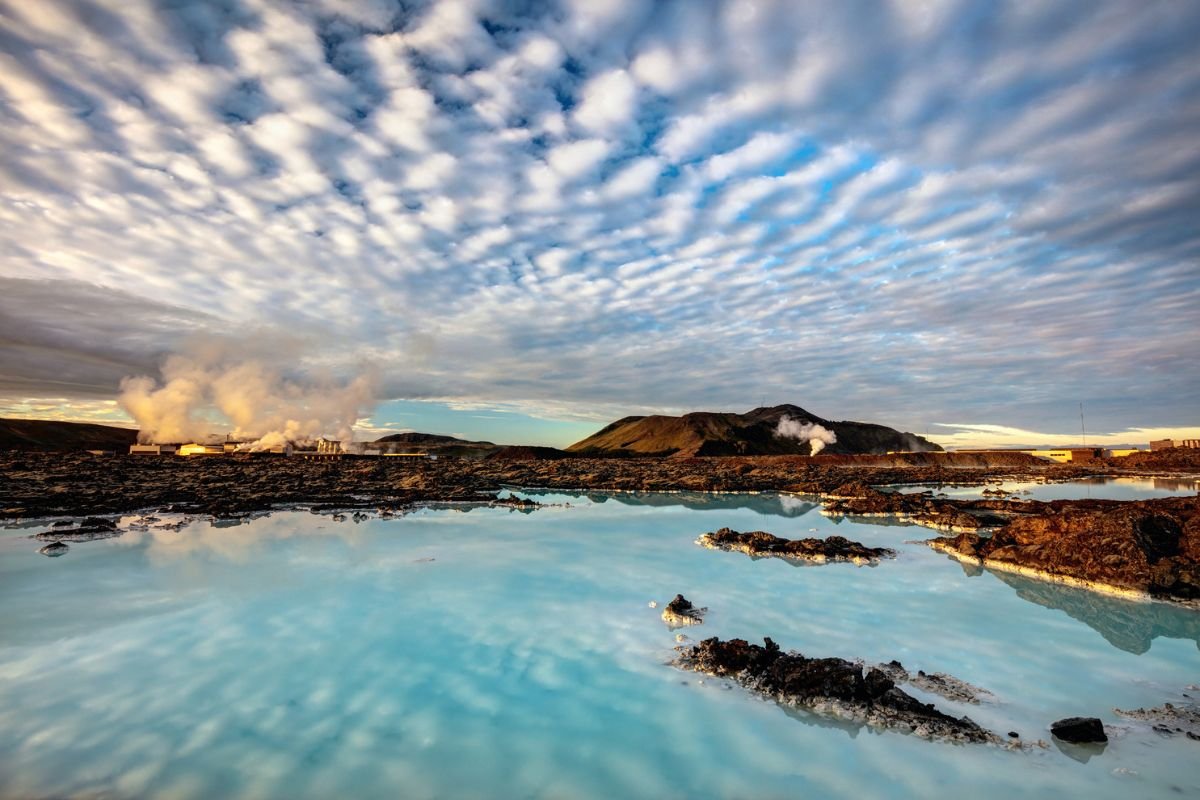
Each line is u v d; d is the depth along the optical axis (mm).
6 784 7297
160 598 15008
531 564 19109
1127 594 15578
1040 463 91250
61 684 10102
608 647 11953
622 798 7160
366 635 12523
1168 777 7547
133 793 7152
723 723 8984
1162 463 79562
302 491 37438
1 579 16703
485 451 154875
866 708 9203
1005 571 18578
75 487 34875
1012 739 8492
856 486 40500
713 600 15227
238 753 8039
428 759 7961
